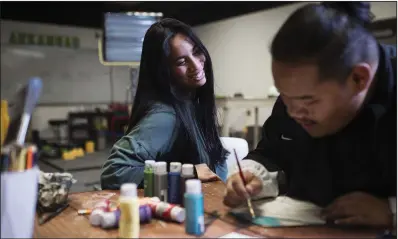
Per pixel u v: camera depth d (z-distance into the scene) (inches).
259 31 124.3
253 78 130.3
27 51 210.7
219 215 29.4
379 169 27.3
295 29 23.7
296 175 31.6
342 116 25.7
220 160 46.8
